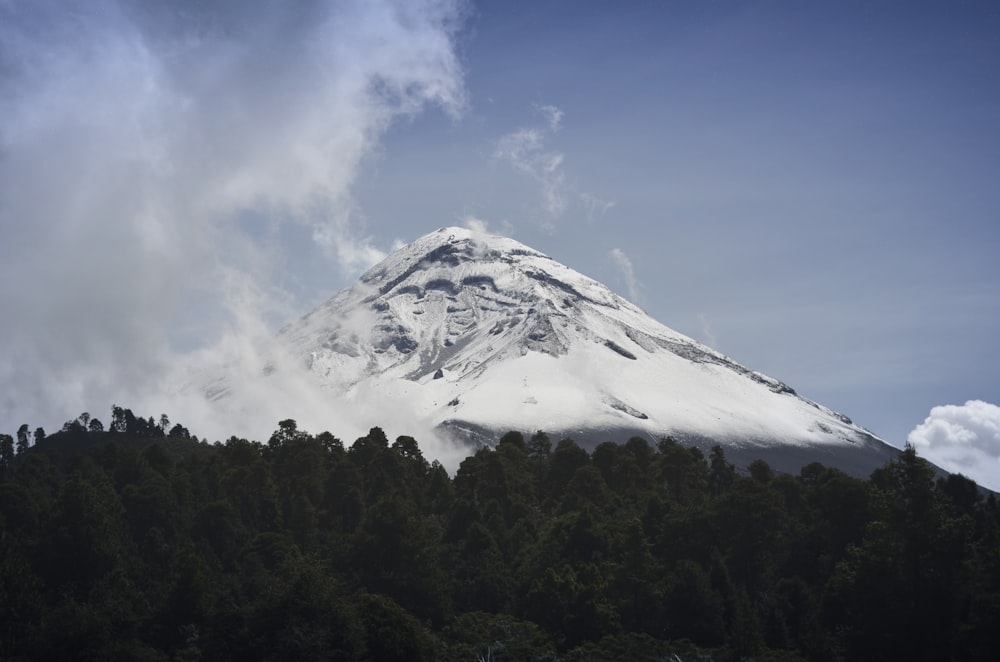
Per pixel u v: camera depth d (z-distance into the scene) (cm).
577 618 15650
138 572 16850
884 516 15562
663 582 16375
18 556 15050
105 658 13612
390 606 14438
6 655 13600
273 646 13525
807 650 14825
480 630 15450
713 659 14475
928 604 14738
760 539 17950
